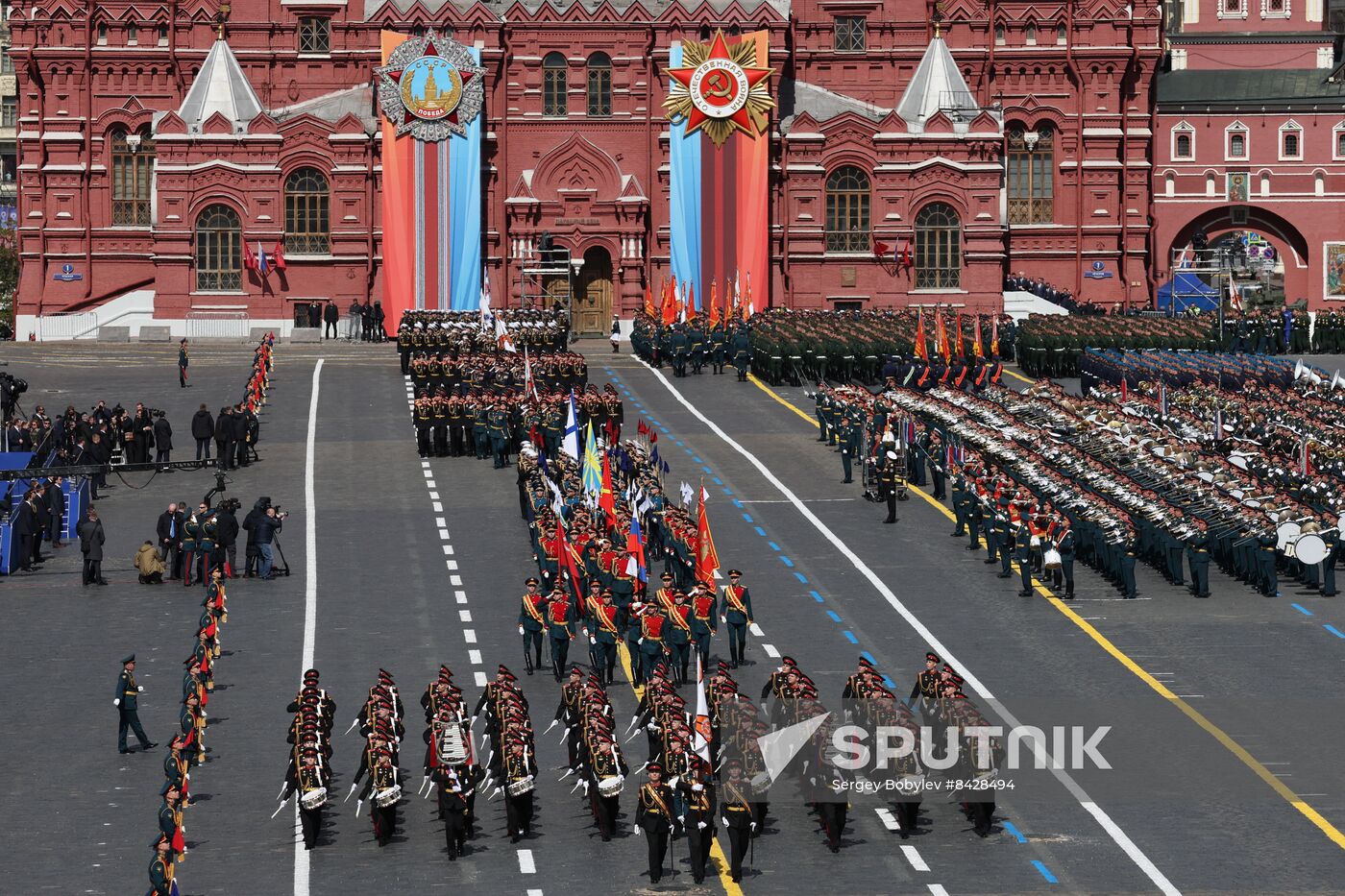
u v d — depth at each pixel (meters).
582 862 73.00
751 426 156.75
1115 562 111.00
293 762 75.75
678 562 110.19
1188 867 72.19
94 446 140.00
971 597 109.25
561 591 95.19
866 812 78.56
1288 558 115.00
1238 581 113.56
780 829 76.94
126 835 75.69
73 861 73.00
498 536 122.50
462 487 135.88
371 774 75.56
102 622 105.81
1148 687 93.12
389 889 70.31
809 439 151.88
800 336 175.00
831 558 117.62
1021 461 125.56
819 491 135.00
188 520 114.31
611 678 95.00
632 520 103.31
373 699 79.81
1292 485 126.38
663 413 162.62
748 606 96.44
